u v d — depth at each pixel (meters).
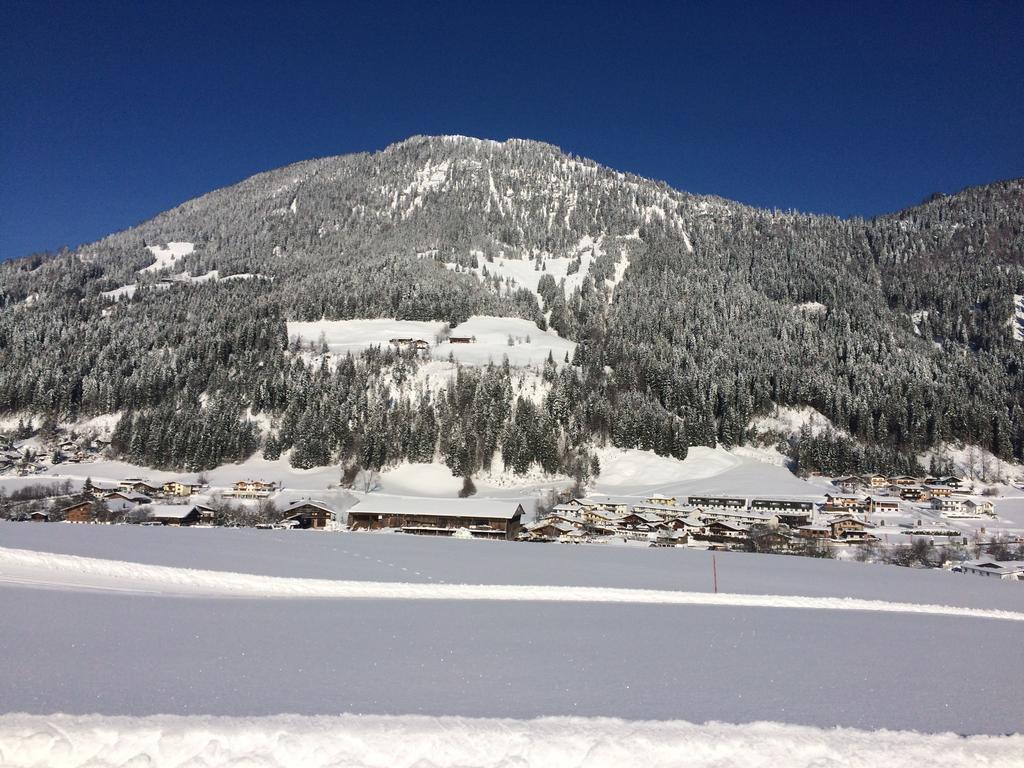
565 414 148.88
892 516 110.50
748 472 140.75
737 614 28.53
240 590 31.41
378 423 141.88
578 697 14.32
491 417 142.75
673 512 100.06
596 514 98.06
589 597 32.59
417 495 125.25
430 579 39.47
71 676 14.16
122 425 144.62
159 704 12.59
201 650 17.22
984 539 90.38
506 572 43.75
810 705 14.51
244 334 176.88
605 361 182.50
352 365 160.50
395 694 13.95
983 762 11.18
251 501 110.75
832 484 135.75
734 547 84.81
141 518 88.94
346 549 52.72
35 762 9.52
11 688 13.09
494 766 10.01
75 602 23.28
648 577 43.56
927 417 155.88
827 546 84.50
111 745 9.98
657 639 21.62
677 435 148.38
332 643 18.91
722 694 15.05
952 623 28.84
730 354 186.88
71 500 98.94
